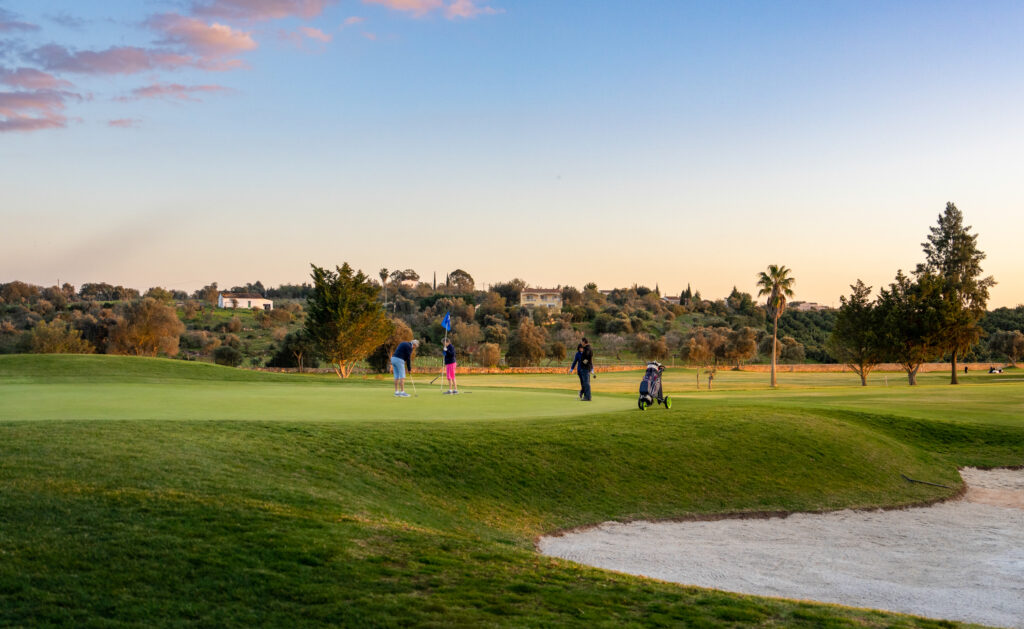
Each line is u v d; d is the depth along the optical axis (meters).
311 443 14.63
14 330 95.06
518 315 154.12
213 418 16.91
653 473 16.94
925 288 69.94
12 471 10.35
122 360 35.31
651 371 22.70
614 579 9.27
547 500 14.86
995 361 118.62
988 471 22.12
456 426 17.41
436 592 7.91
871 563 13.48
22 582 7.12
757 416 22.12
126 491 10.04
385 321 71.31
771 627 7.83
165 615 6.77
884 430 24.80
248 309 170.25
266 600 7.25
